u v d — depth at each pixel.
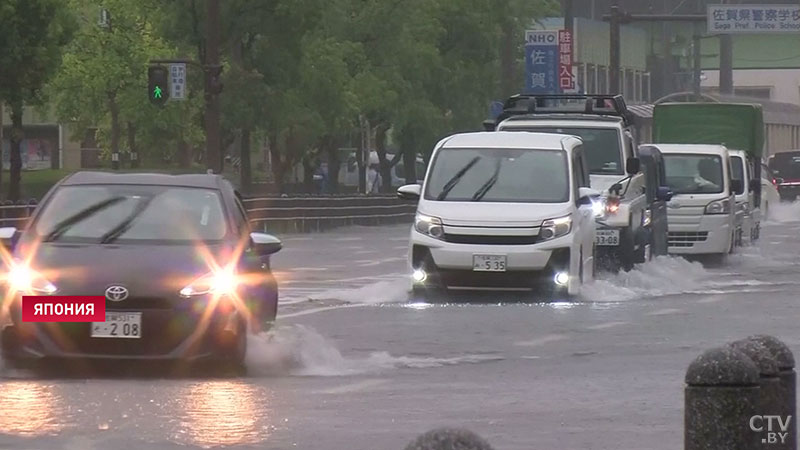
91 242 32.34
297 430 24.69
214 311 30.66
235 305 31.08
